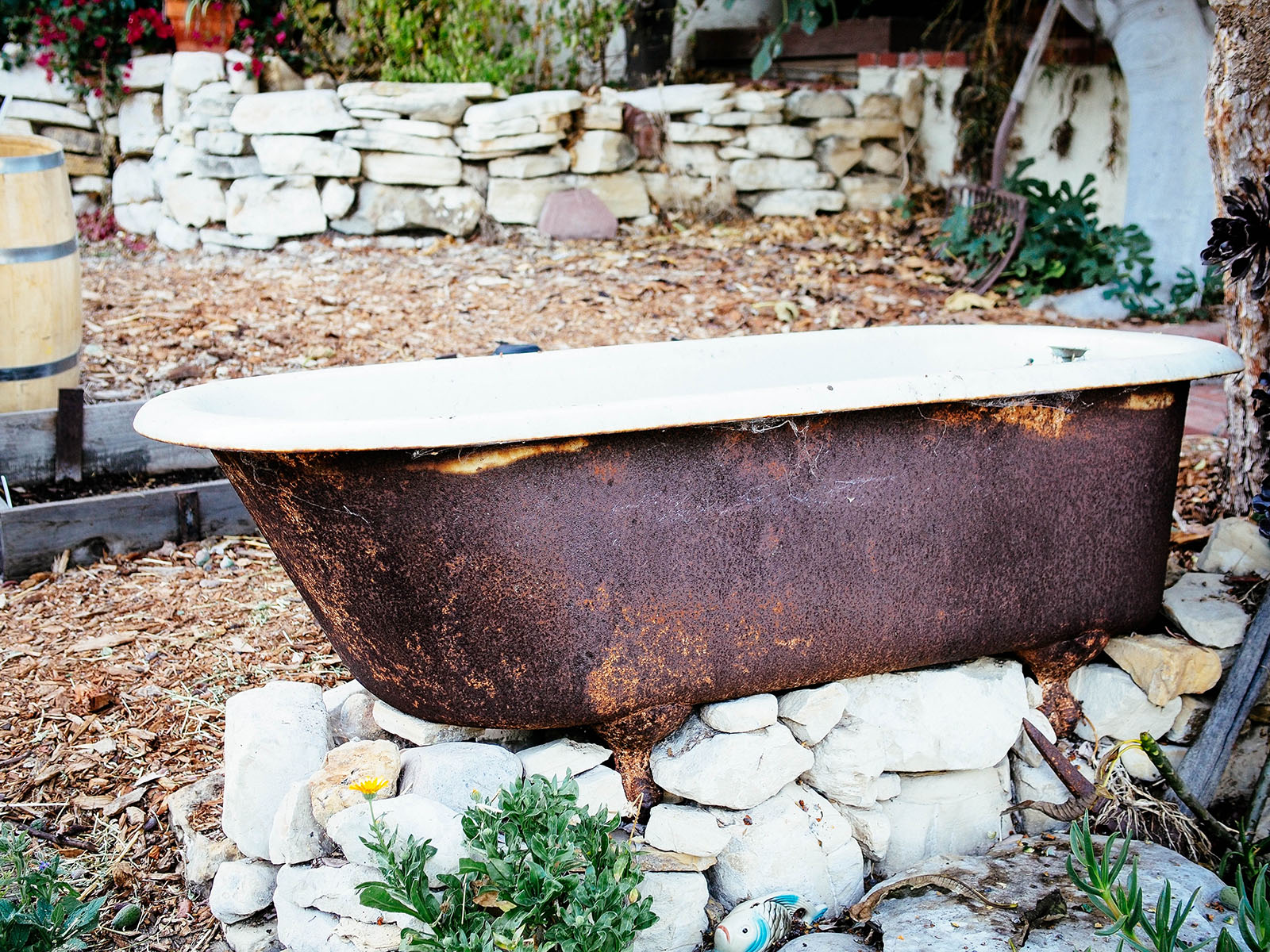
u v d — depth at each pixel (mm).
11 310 3604
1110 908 1814
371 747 1975
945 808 2336
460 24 6418
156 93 6742
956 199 6371
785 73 7227
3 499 3479
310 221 6160
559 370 2611
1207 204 5164
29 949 1757
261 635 3020
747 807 2072
